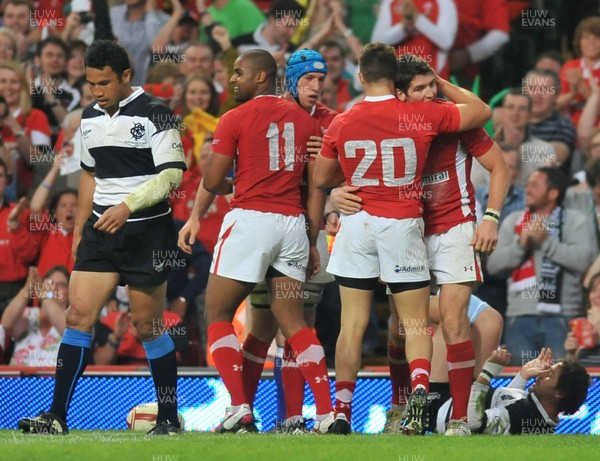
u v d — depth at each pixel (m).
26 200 30.61
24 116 32.28
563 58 33.38
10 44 33.31
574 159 32.06
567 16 34.59
